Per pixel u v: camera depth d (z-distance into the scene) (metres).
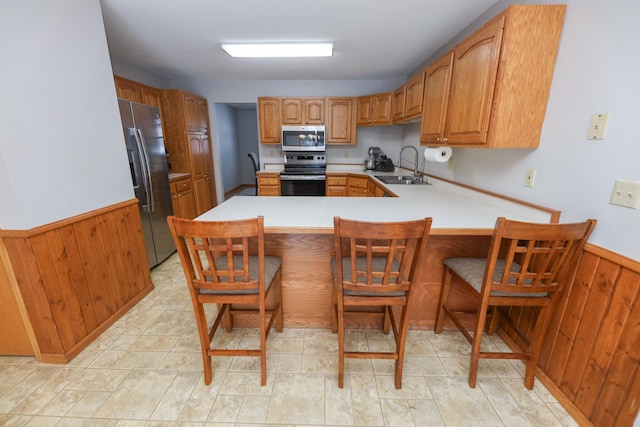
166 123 3.93
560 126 1.45
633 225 1.10
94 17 1.79
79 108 1.70
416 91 2.79
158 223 2.93
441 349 1.77
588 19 1.28
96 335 1.85
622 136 1.14
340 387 1.48
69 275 1.66
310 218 1.62
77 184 1.70
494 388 1.50
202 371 1.60
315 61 3.38
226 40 2.65
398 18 2.19
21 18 1.36
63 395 1.44
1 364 1.62
